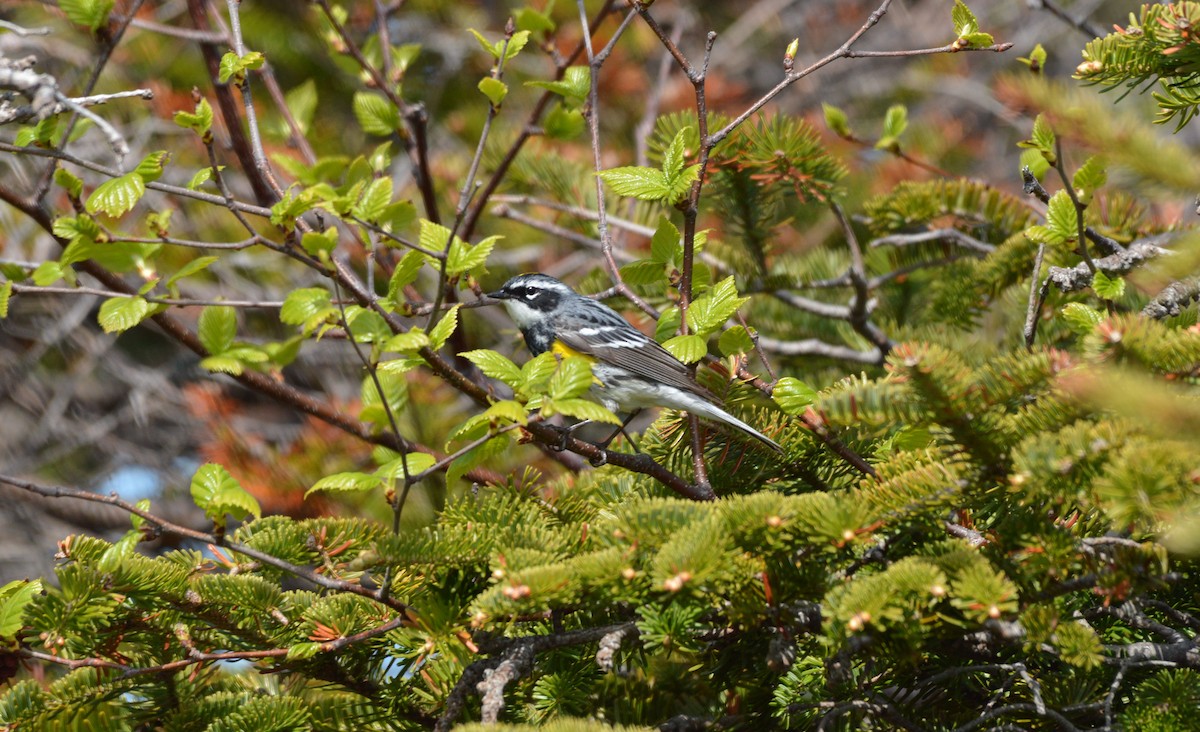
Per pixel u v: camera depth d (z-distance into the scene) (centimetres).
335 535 447
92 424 1091
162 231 409
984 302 717
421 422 807
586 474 530
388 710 429
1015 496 388
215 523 360
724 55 1315
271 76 799
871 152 1022
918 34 1392
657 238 511
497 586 368
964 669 386
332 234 387
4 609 368
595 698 427
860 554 417
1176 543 325
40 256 919
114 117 977
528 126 732
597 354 680
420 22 1153
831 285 755
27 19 951
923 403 355
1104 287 427
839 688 400
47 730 406
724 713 426
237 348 454
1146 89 461
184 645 398
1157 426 277
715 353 750
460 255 406
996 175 1250
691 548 350
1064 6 1323
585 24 590
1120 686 404
